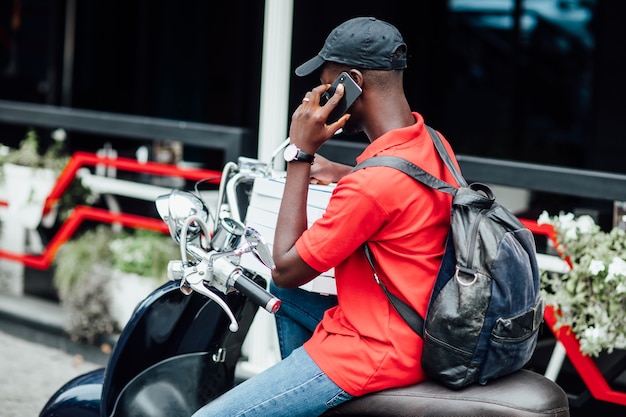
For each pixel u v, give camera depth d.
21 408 5.76
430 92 11.09
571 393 5.54
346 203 2.97
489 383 3.04
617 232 4.70
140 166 6.78
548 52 10.79
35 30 12.32
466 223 2.95
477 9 10.97
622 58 8.95
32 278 8.23
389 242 3.04
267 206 3.44
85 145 11.56
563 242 4.76
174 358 3.46
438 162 3.20
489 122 11.12
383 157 3.03
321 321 3.31
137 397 3.43
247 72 11.34
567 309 4.65
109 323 7.02
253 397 3.13
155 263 6.89
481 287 2.88
